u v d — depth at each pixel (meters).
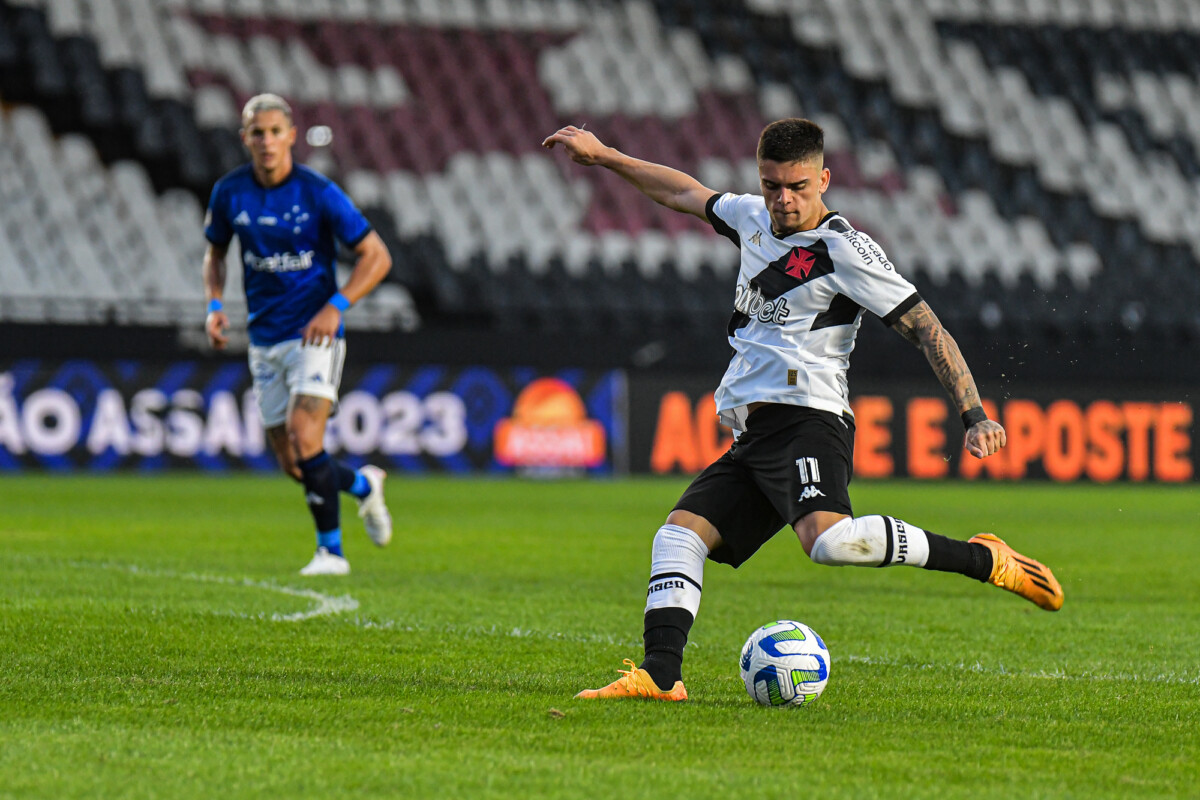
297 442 26.98
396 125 85.38
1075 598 27.16
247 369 64.25
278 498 50.97
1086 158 95.00
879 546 14.38
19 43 79.94
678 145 89.81
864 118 94.62
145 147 78.88
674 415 69.62
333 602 23.00
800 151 14.22
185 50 83.62
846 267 14.57
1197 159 96.75
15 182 76.44
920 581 29.77
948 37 99.62
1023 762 11.77
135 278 74.19
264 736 12.02
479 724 12.80
